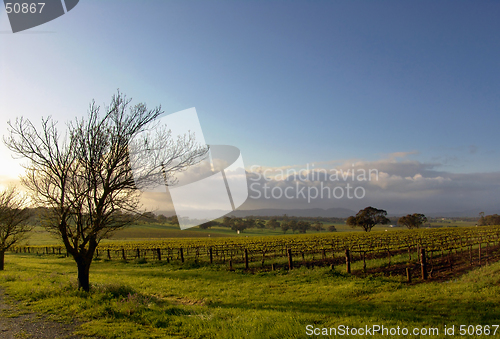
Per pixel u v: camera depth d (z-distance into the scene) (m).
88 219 13.28
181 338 7.71
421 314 9.77
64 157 13.09
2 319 9.07
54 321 8.87
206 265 27.91
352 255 30.33
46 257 46.06
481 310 9.77
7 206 26.08
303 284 17.11
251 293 15.13
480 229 73.81
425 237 51.22
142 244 60.44
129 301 10.56
